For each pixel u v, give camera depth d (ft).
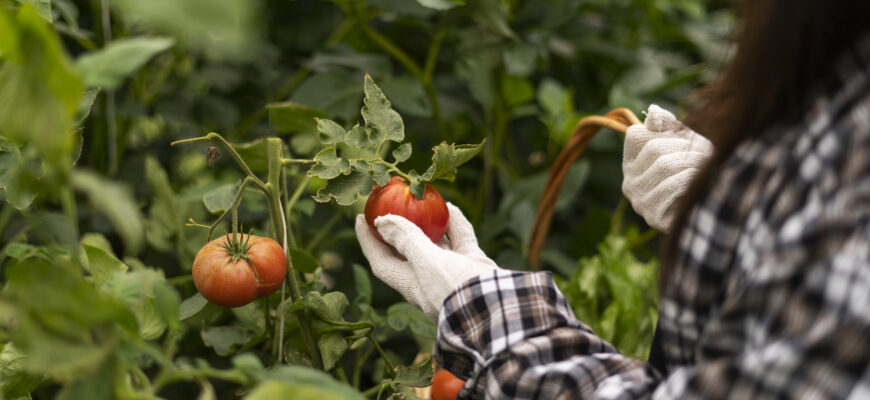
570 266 4.70
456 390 3.07
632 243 5.01
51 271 1.46
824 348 1.41
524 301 2.15
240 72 4.76
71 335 1.51
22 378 2.34
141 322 2.19
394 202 2.51
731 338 1.60
